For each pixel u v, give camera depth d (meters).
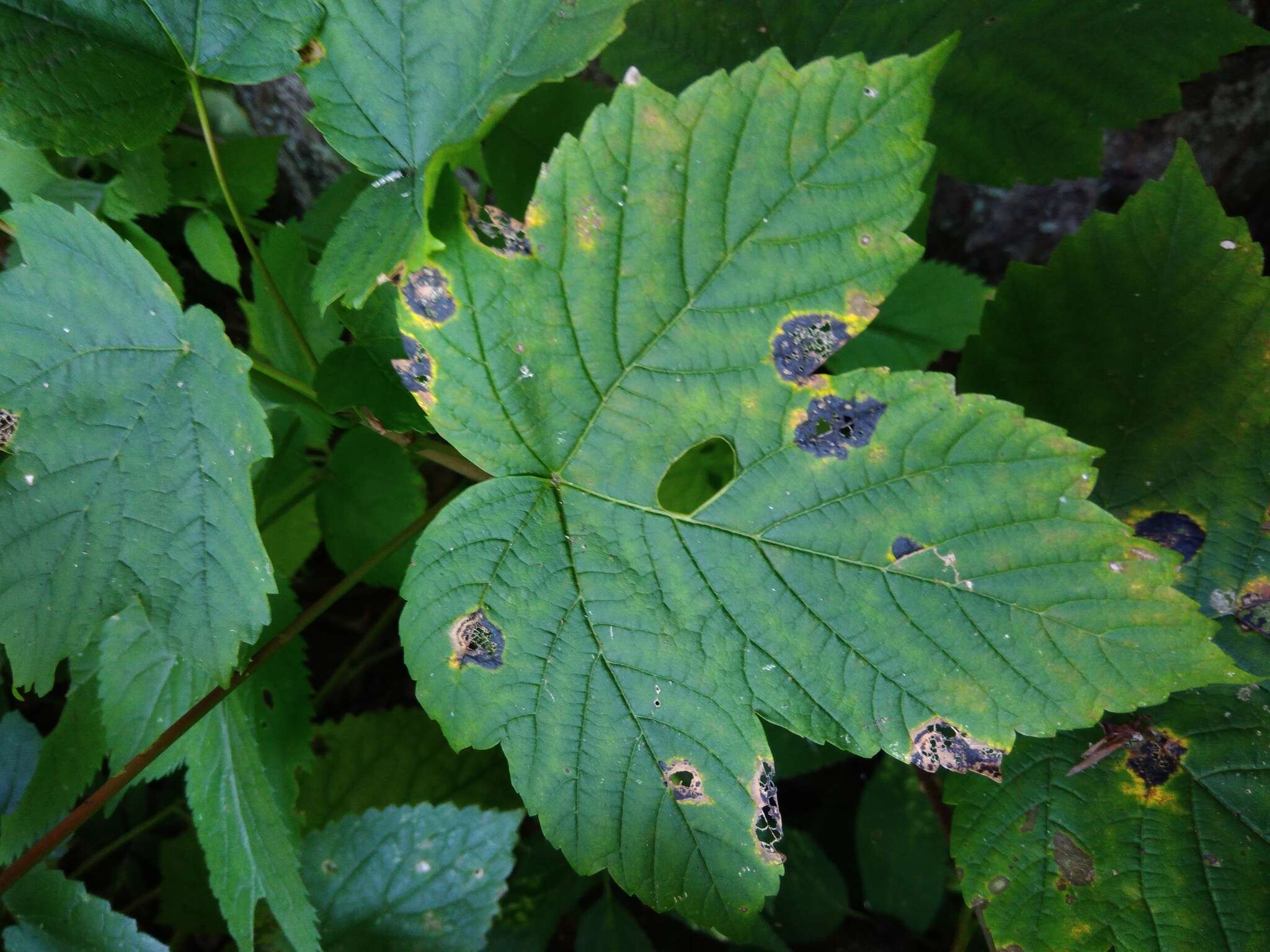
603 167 0.24
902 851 0.38
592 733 0.26
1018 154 0.35
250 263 0.44
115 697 0.32
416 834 0.36
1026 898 0.28
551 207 0.24
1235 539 0.28
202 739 0.32
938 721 0.25
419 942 0.35
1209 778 0.28
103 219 0.33
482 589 0.26
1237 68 0.36
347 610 0.48
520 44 0.25
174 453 0.27
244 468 0.27
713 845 0.26
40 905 0.33
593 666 0.26
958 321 0.41
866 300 0.24
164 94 0.27
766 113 0.24
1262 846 0.27
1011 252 0.42
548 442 0.26
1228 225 0.28
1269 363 0.28
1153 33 0.32
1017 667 0.25
